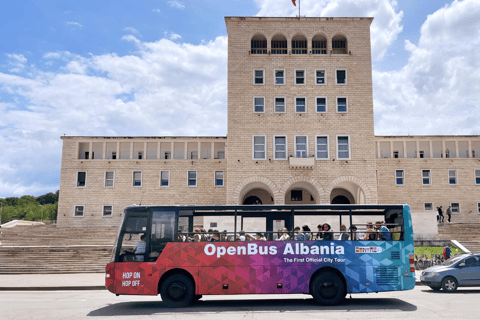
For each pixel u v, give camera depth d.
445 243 31.64
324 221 15.12
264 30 37.09
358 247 14.52
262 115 36.06
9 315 12.58
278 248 14.46
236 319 11.62
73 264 27.95
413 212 34.06
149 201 44.03
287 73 36.69
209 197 44.09
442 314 12.26
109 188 44.12
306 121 36.06
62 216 43.66
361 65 36.78
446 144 47.56
